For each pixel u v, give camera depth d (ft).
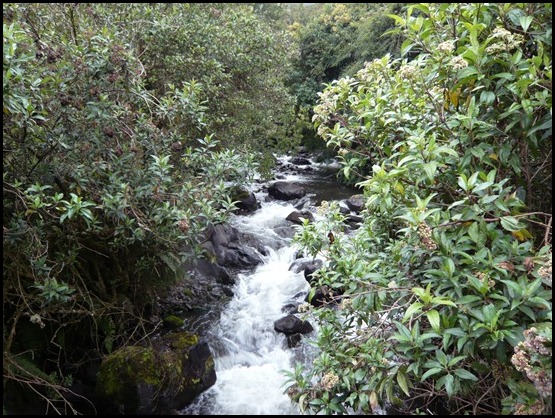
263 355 10.06
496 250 5.34
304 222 7.68
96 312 8.73
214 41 14.99
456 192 6.07
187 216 7.98
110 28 11.84
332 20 29.84
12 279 7.32
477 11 6.01
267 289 13.19
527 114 5.24
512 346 4.90
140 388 7.72
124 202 7.36
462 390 5.34
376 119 7.34
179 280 11.98
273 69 18.25
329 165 29.66
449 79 5.97
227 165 9.04
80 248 8.59
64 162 7.43
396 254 6.27
